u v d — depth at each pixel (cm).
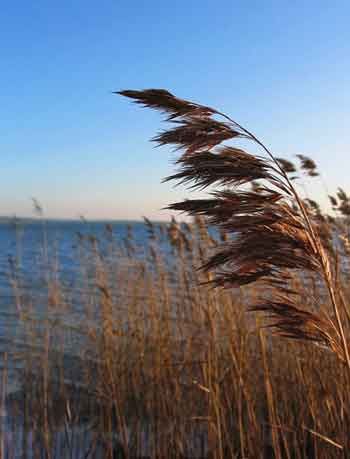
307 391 473
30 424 661
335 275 376
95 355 805
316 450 454
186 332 690
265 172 244
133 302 784
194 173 246
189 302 693
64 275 1662
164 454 581
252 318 589
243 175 242
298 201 249
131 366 707
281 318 271
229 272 275
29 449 609
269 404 470
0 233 5209
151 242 886
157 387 646
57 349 874
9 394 752
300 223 249
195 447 589
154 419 615
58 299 931
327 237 373
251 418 509
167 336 671
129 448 603
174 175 251
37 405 664
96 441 611
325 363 470
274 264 255
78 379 778
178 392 598
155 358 664
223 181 247
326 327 266
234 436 556
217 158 243
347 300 417
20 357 848
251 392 570
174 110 252
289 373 598
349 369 256
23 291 1084
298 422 536
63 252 3134
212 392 507
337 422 450
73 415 690
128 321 784
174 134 249
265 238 249
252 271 274
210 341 562
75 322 958
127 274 918
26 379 750
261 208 249
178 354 682
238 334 562
